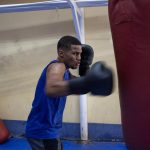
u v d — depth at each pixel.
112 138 3.48
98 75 1.04
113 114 3.45
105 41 3.38
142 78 0.92
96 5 2.95
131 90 0.95
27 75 3.66
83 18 3.37
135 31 0.93
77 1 2.90
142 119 0.93
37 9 2.98
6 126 3.79
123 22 0.98
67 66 1.75
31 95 3.67
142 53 0.92
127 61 0.97
